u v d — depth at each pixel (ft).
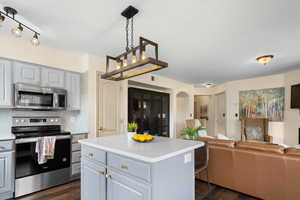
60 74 9.86
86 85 10.36
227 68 13.67
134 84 15.80
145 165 4.24
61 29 7.31
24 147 7.75
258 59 10.89
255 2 5.41
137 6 5.65
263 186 7.02
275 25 6.87
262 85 16.85
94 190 5.74
